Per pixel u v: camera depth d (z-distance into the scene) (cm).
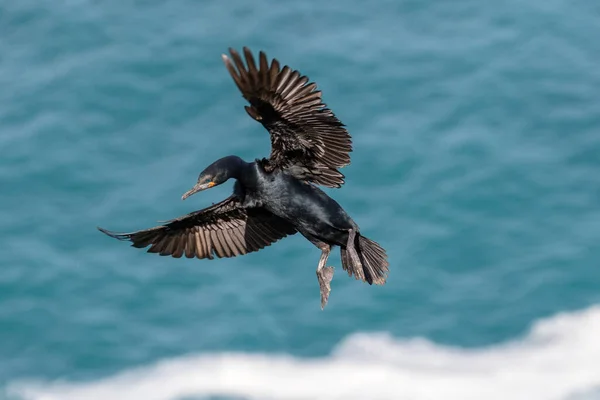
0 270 3200
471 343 3011
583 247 3219
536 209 3344
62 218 3372
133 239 1209
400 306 3102
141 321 3094
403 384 2877
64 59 3866
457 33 3962
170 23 3984
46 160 3525
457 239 3272
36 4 4059
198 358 2992
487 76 3784
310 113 1041
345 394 2853
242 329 3053
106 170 3503
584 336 2967
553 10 4034
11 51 3922
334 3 4053
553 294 3105
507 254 3222
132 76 3784
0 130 3619
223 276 3195
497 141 3553
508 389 2838
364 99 3703
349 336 3034
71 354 3016
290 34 3934
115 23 3994
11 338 3053
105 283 3188
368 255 1151
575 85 3738
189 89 3728
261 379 2919
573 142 3538
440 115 3650
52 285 3172
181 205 3381
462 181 3431
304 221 1128
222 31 3938
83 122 3638
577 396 2792
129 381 2948
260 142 3553
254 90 1005
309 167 1112
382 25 3988
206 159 3509
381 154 3516
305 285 3153
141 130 3619
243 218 1224
